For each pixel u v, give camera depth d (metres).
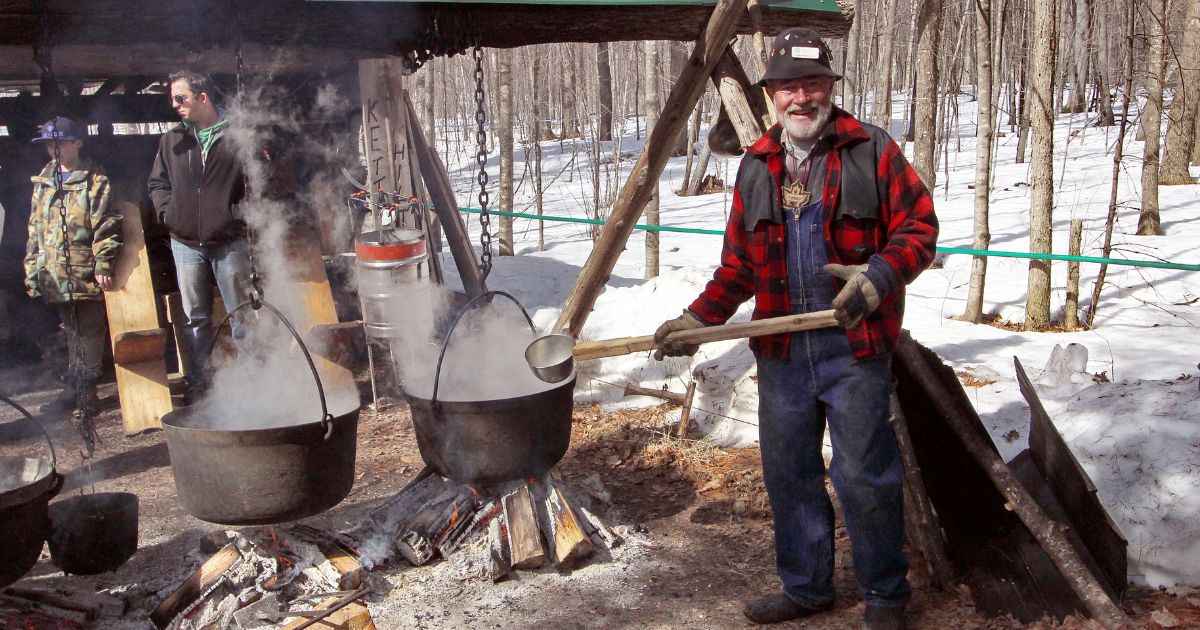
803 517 2.55
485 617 2.69
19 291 6.17
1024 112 16.72
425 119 10.58
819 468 2.54
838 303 2.17
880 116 10.55
